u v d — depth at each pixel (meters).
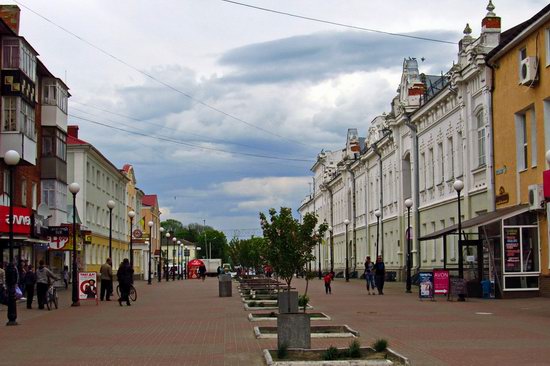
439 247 40.94
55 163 43.81
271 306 26.03
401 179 48.97
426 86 47.47
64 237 40.50
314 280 62.53
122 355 13.23
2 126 35.53
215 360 12.36
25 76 36.62
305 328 13.06
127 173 79.19
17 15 39.50
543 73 27.62
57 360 12.70
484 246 29.25
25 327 19.28
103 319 21.64
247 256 68.81
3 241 35.22
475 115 35.00
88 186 56.69
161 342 15.20
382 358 11.83
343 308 24.56
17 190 38.69
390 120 49.94
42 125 43.62
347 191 71.44
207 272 108.75
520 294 28.11
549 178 23.39
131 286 31.12
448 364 11.44
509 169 30.67
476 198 34.59
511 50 30.41
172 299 32.97
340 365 11.14
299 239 21.28
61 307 27.59
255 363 11.96
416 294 33.75
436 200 41.47
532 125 28.89
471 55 33.84
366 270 35.69
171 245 122.00
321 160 90.19
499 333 15.88
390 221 52.53
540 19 27.02
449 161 39.12
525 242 28.31
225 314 22.84
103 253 63.31
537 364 11.30
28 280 26.73
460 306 24.53
